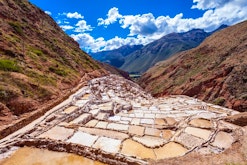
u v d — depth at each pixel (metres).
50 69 20.23
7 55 16.80
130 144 9.61
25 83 14.47
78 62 29.73
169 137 11.10
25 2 31.80
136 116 14.71
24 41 21.64
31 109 12.76
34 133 10.18
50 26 34.53
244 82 49.97
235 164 7.23
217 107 17.80
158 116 14.71
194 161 7.68
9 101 11.98
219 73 57.62
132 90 29.69
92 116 13.62
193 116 13.60
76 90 19.23
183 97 24.56
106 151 8.41
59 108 13.96
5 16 22.48
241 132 10.60
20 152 8.59
